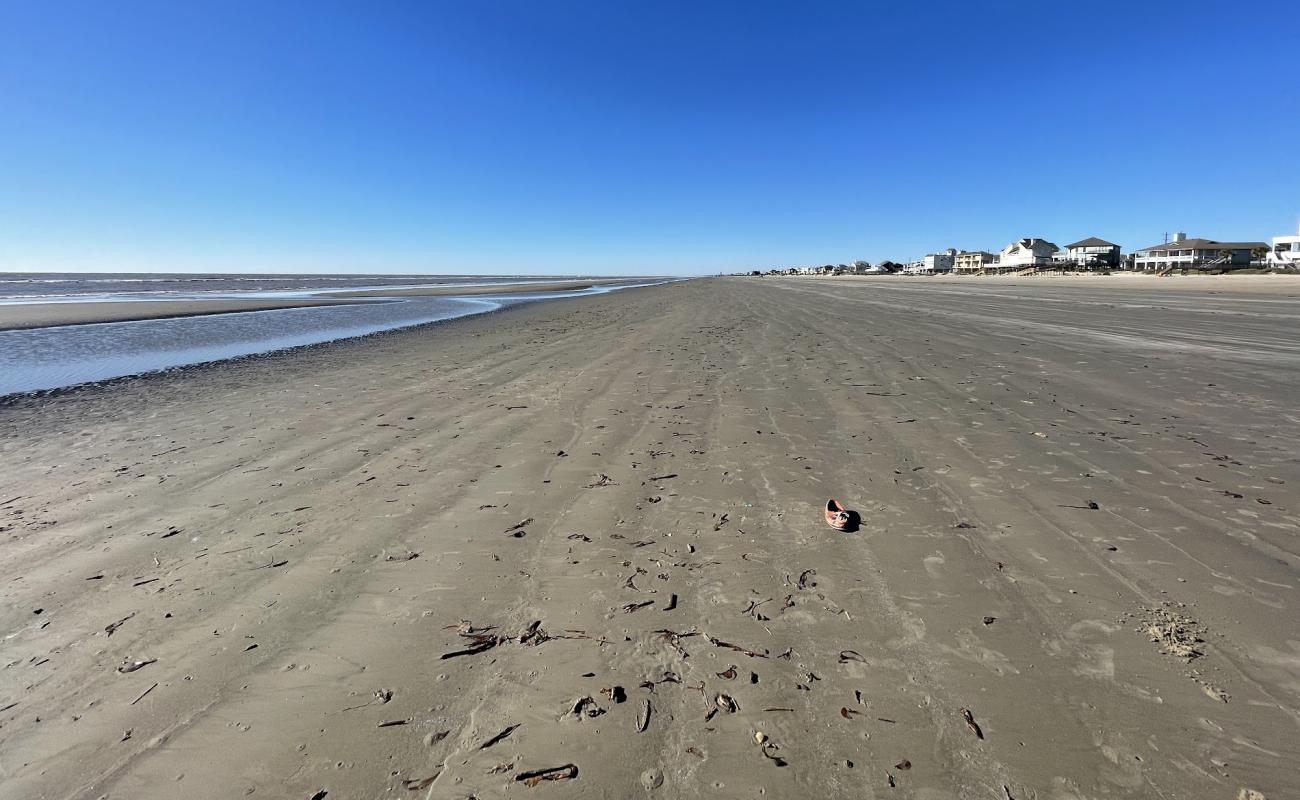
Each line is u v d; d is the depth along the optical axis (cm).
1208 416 544
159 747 189
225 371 1045
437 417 638
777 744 184
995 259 12019
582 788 169
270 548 329
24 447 570
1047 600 255
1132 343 1021
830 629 240
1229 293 2489
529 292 5022
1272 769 169
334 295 4281
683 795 167
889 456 457
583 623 248
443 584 284
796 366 879
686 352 1080
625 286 7006
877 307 2016
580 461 466
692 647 231
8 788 176
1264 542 301
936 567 287
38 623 262
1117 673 209
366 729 193
